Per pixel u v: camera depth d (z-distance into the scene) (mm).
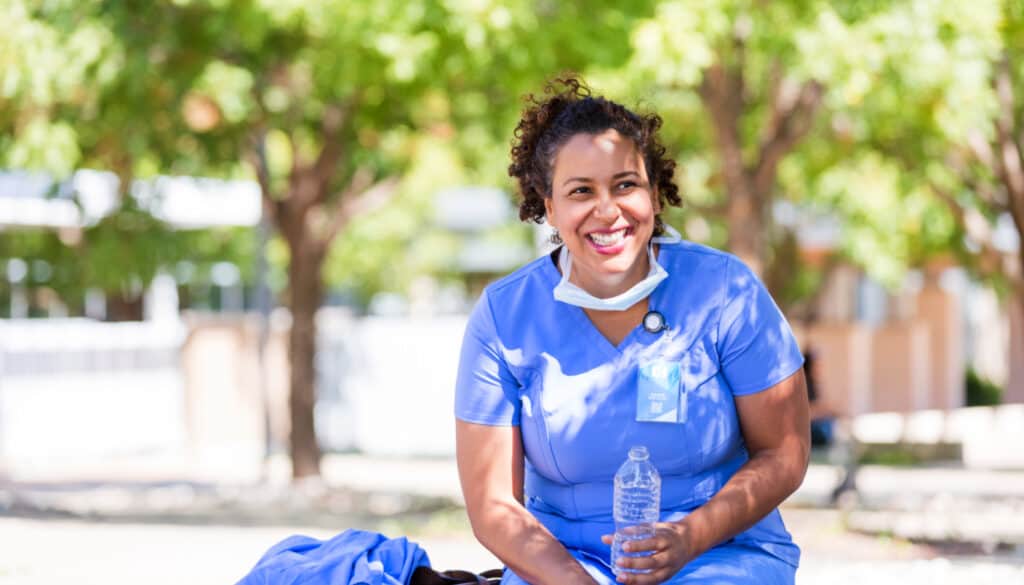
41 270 25672
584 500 3842
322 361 28531
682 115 18250
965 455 23750
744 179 14070
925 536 12172
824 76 10781
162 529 13250
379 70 12445
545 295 3861
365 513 15836
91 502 17672
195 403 28031
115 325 27047
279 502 16828
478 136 18469
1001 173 14797
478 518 3852
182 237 22547
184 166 17609
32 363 25375
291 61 15125
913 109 12812
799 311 30297
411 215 31969
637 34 10984
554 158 3734
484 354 3883
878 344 33531
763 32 11336
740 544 3852
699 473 3816
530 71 11781
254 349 28766
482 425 3885
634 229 3703
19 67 12727
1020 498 16547
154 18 13695
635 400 3734
